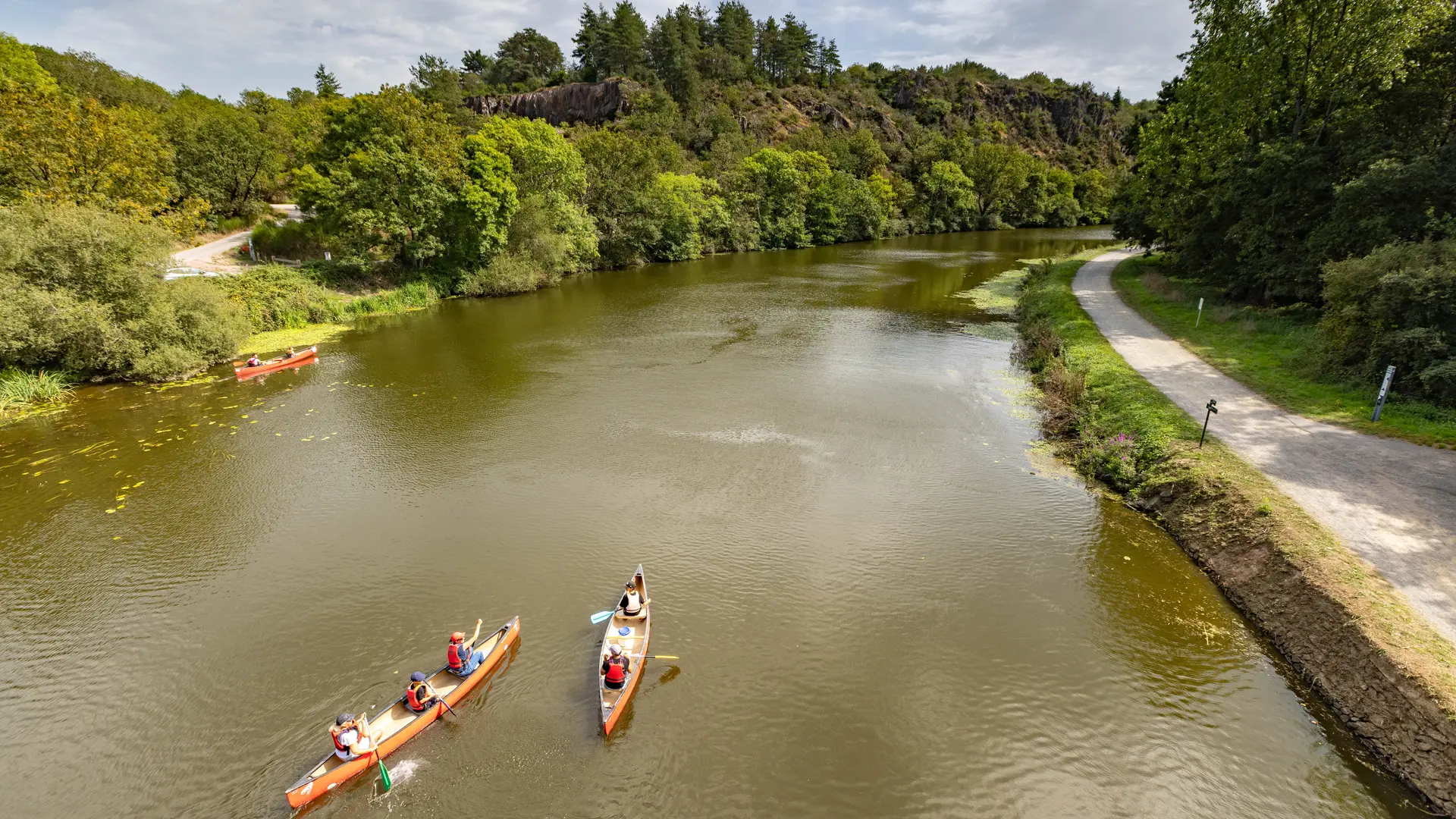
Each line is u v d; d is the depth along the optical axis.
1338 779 12.38
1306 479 20.11
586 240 74.38
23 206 33.94
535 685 14.91
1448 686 12.22
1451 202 29.12
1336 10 38.94
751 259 93.00
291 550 20.30
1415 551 16.34
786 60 185.75
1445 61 32.59
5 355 32.50
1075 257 78.88
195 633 16.81
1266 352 33.31
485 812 12.05
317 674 15.40
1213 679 14.89
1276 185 39.00
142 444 27.89
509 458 26.48
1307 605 15.39
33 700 14.82
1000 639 16.28
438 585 18.47
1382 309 25.64
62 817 12.14
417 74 134.12
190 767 13.16
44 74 57.31
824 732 13.67
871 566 19.16
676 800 12.23
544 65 190.00
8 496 23.62
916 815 11.93
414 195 53.38
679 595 17.86
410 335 46.72
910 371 37.56
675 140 133.50
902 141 166.75
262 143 70.25
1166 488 21.70
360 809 12.16
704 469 25.30
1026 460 25.95
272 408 32.06
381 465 25.98
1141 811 11.98
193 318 37.38
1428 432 22.62
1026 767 12.86
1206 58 48.31
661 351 42.31
